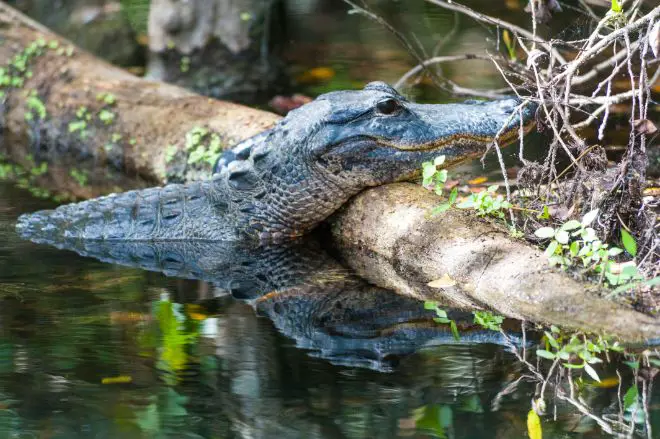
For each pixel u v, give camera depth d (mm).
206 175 20062
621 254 12977
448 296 13109
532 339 11242
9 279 14148
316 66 27000
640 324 11180
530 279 12430
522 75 15383
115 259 15328
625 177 12992
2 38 25516
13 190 19828
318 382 10219
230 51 28062
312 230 16688
